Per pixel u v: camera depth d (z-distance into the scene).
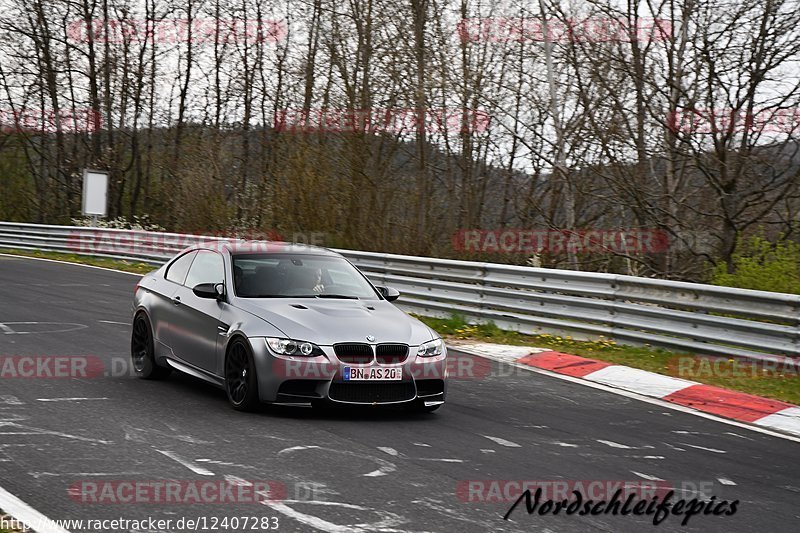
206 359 7.94
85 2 35.66
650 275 18.17
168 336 8.52
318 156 24.86
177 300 8.45
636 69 17.84
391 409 7.95
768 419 8.49
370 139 25.64
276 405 7.70
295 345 7.14
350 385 7.19
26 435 6.35
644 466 6.52
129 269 21.95
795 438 7.83
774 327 10.27
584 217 21.84
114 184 37.50
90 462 5.73
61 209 39.28
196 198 29.38
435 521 4.89
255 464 5.86
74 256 24.70
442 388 7.62
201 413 7.32
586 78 19.78
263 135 35.69
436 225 27.73
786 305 10.22
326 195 24.70
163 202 34.94
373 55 26.48
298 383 7.15
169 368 8.70
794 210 16.11
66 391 7.99
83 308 13.99
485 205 27.92
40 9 35.97
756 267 13.61
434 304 14.27
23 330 11.40
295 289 8.12
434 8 25.70
